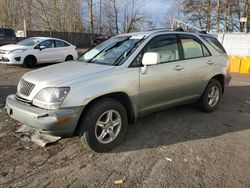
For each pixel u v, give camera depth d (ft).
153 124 16.69
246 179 10.89
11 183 10.30
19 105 12.09
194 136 15.05
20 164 11.64
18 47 39.37
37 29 107.65
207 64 17.79
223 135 15.31
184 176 11.00
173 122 17.11
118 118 13.21
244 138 14.98
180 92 16.28
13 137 14.15
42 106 11.53
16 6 105.50
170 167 11.68
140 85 13.76
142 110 14.35
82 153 12.75
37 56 40.50
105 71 12.81
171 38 16.05
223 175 11.14
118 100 13.66
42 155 12.46
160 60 15.01
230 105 21.62
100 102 12.40
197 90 17.56
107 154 12.75
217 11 105.19
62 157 12.34
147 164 11.90
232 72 44.06
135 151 13.10
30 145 13.34
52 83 11.71
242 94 26.12
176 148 13.51
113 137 13.16
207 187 10.32
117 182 10.50
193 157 12.61
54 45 43.68
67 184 10.33
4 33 50.26
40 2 99.86
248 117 18.67
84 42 112.88
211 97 19.06
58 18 111.45
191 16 121.39
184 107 20.22
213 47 18.94
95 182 10.49
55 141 13.64
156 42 15.11
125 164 11.87
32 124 11.47
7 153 12.52
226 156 12.78
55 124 11.15
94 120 12.16
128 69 13.38
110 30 136.26
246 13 108.88
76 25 122.42
